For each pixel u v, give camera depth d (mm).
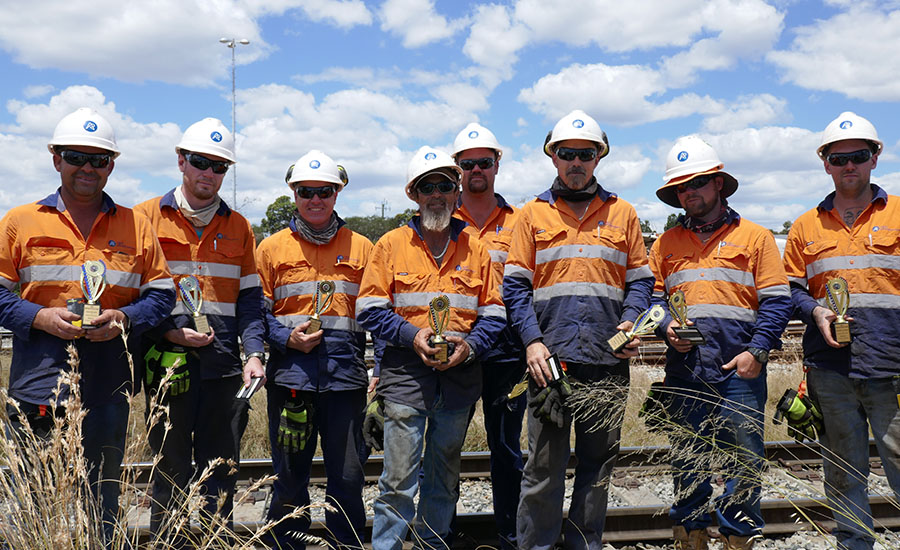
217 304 3924
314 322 3871
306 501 4074
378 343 3877
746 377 3754
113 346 3482
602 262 3770
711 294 3895
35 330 3340
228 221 4016
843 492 3906
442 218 3729
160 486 3785
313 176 3951
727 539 3840
